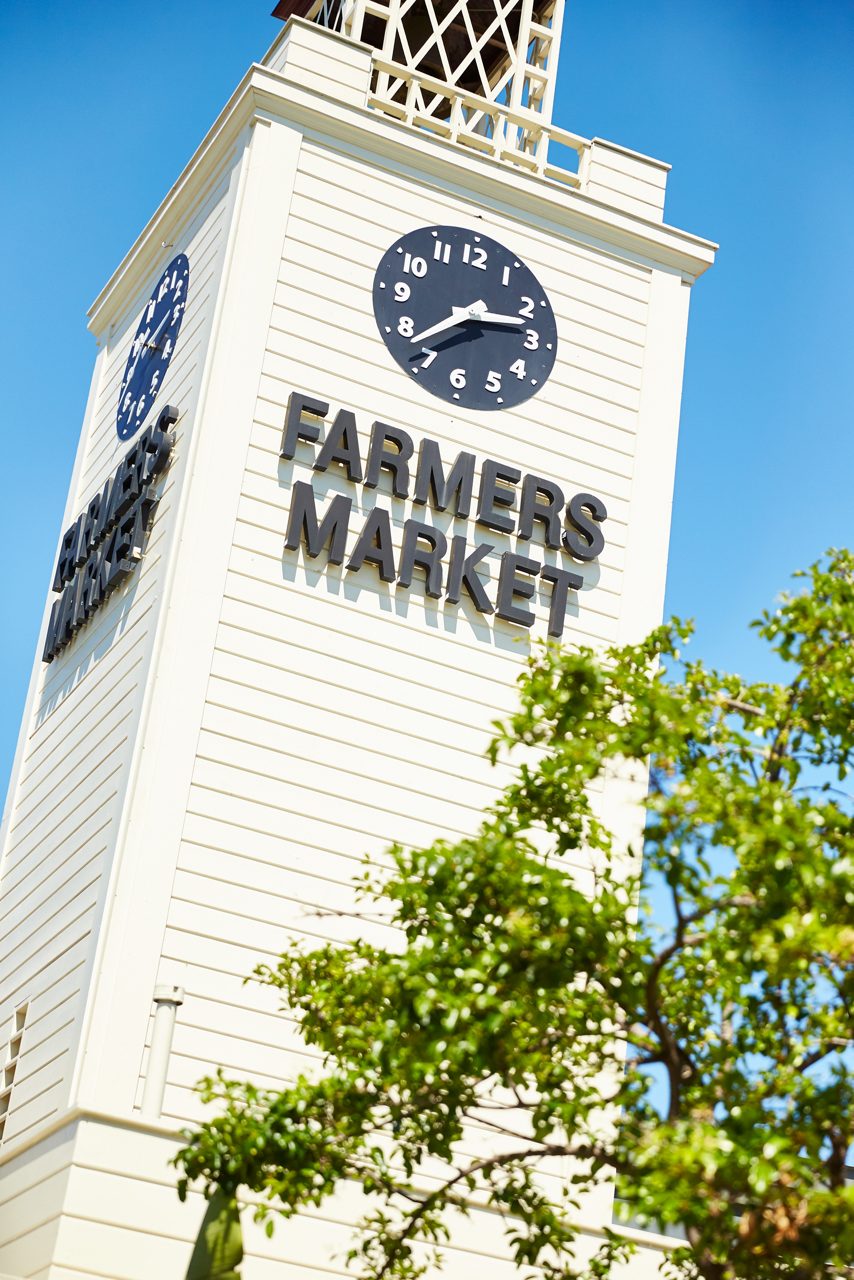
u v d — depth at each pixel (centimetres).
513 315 2697
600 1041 1414
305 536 2458
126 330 3006
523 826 1411
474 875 1339
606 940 1295
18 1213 2088
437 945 1348
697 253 2848
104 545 2697
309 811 2333
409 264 2656
